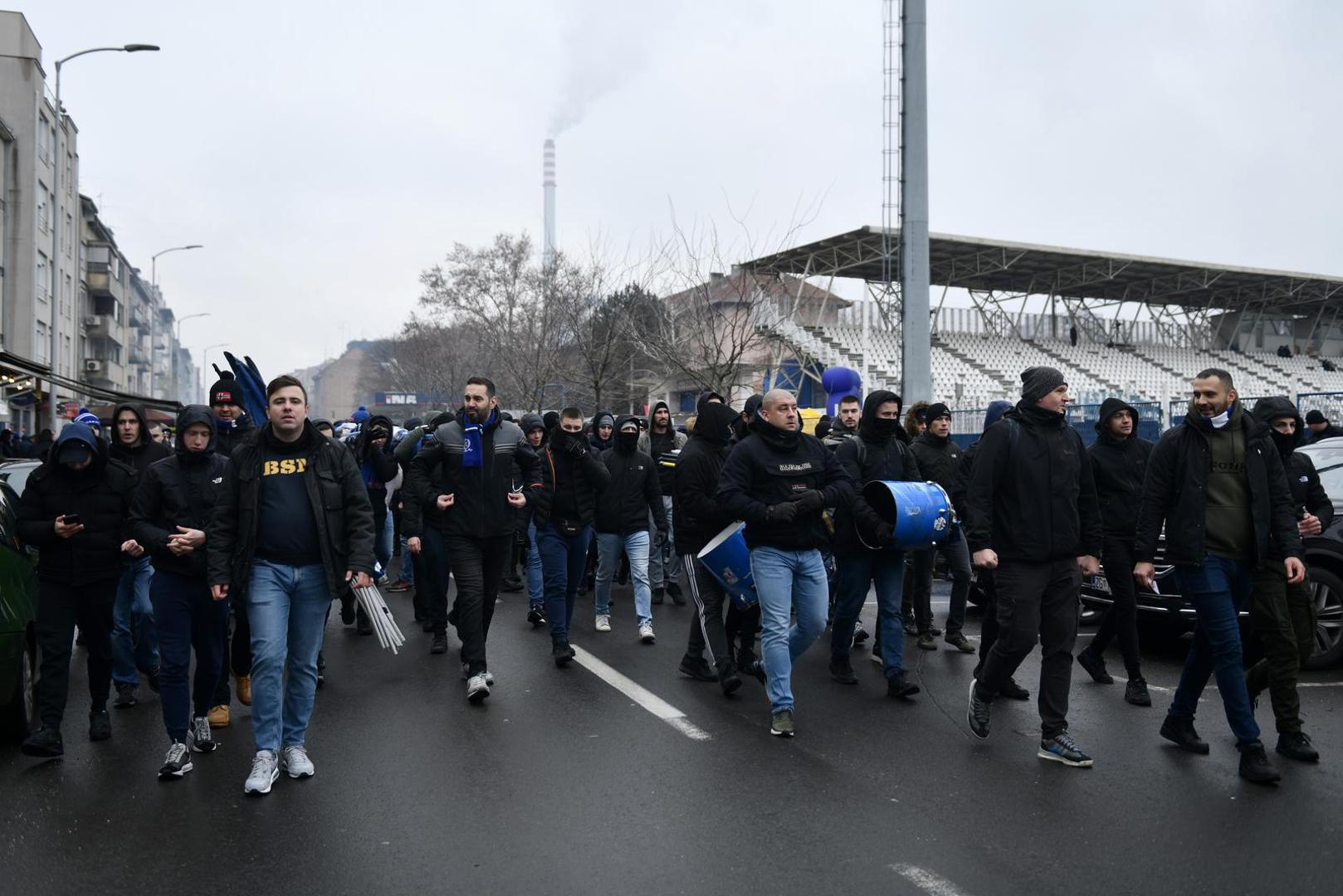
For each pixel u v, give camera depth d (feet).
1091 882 13.20
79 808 16.25
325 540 17.21
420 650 28.99
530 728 20.66
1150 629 31.24
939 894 12.88
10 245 142.41
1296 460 21.71
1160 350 148.56
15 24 143.74
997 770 17.83
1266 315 159.02
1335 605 25.34
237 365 26.76
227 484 17.19
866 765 18.16
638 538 29.96
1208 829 14.97
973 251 119.55
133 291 282.97
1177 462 18.08
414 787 17.12
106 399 63.93
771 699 20.35
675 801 16.31
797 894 12.89
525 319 138.72
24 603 19.80
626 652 28.19
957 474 27.81
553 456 26.63
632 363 110.42
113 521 19.62
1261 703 22.26
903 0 53.93
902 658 23.35
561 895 12.95
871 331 120.67
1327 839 14.57
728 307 96.17
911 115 53.26
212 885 13.37
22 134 143.43
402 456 29.73
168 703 17.90
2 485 20.76
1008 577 18.53
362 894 13.06
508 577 40.37
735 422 29.91
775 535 20.52
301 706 17.87
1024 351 137.39
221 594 16.83
